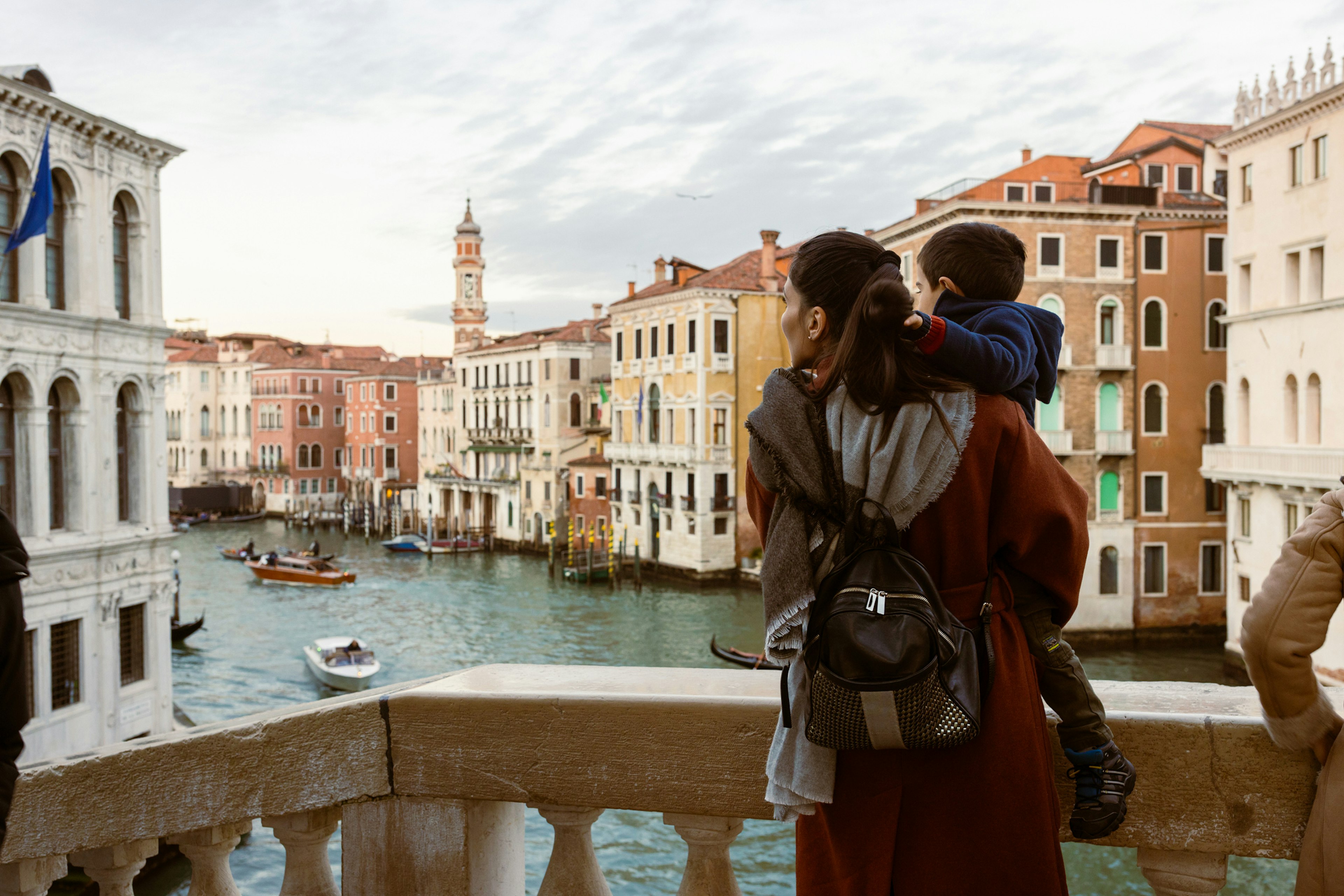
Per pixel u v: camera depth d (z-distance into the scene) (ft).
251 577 196.24
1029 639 6.53
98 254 67.10
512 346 236.63
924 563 6.20
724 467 173.78
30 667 61.52
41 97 60.90
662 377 185.57
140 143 69.77
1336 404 88.28
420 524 279.28
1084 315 120.26
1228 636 105.50
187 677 116.26
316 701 9.46
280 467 327.47
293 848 9.37
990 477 6.14
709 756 8.20
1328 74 89.76
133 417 71.26
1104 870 55.62
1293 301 94.84
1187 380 122.01
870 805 6.21
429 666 123.03
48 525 62.80
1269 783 7.24
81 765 9.38
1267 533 96.84
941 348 6.15
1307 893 6.61
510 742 8.66
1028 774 6.00
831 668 5.62
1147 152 138.21
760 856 56.65
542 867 54.75
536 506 228.43
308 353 370.12
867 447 6.04
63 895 30.17
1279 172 95.61
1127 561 120.78
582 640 136.67
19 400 61.41
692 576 174.81
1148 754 7.45
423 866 8.98
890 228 133.49
